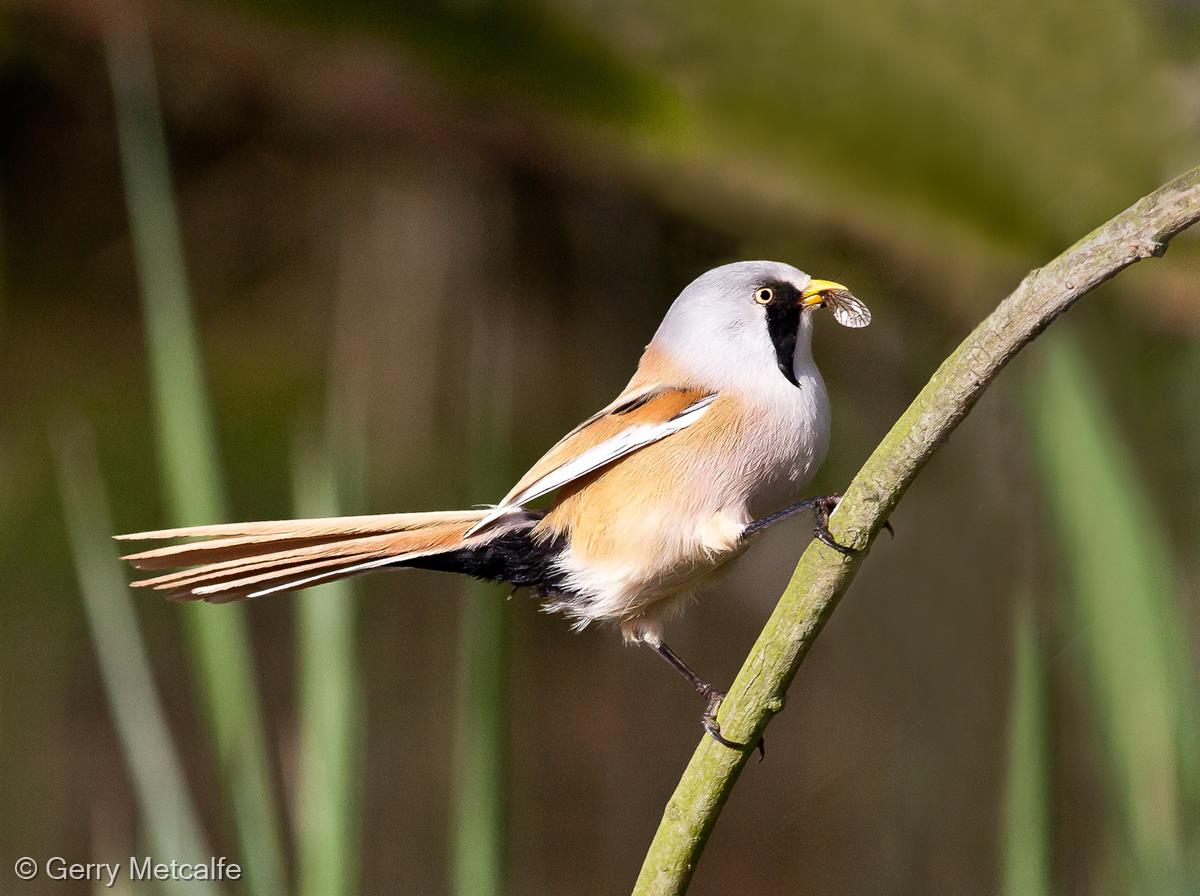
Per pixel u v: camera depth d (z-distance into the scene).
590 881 12.21
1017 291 3.60
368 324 12.97
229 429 12.70
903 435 3.77
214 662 5.38
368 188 13.15
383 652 12.70
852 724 12.09
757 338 5.84
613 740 13.05
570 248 13.12
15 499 12.59
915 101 11.76
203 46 12.25
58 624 12.38
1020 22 11.62
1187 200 3.36
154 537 5.14
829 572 3.86
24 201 13.48
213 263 13.41
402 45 12.12
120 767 11.87
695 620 13.45
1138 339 10.33
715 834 12.38
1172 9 11.70
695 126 12.32
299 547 5.35
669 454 5.70
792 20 11.75
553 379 13.04
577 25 11.92
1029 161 11.88
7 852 11.19
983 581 10.20
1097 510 5.38
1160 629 5.30
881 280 12.52
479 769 5.49
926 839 10.41
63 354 13.36
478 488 5.71
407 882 11.83
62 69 12.83
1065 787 7.24
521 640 13.48
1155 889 5.12
